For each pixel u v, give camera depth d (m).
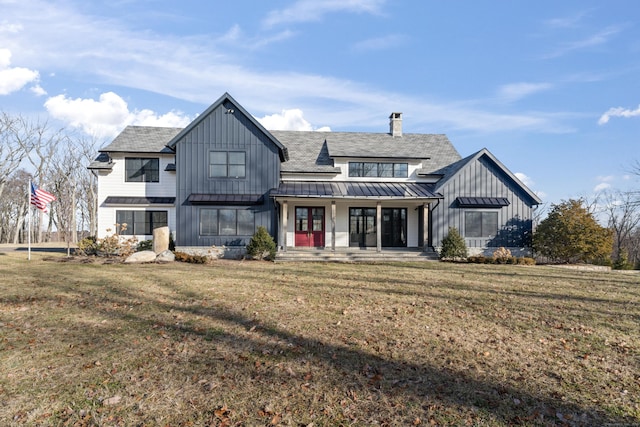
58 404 4.00
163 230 18.19
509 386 4.50
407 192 20.64
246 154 19.69
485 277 12.91
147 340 5.97
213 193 19.50
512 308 8.27
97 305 8.18
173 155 21.66
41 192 17.92
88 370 4.84
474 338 6.21
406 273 13.62
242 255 19.39
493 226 20.83
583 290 10.59
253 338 6.08
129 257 16.09
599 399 4.20
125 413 3.83
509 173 20.77
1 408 3.91
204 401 4.07
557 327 6.89
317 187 20.84
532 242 20.56
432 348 5.72
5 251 23.98
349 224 22.30
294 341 5.95
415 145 24.53
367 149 22.98
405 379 4.65
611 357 5.46
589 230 18.75
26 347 5.64
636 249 40.91
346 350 5.59
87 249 18.98
